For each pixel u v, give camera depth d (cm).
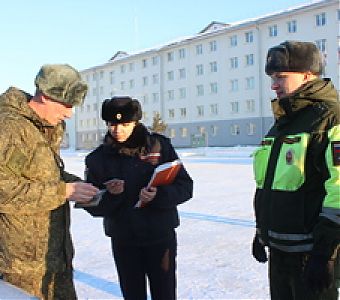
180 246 578
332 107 221
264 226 243
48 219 231
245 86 4797
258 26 4644
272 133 250
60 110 225
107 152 301
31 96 233
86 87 229
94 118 6706
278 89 239
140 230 294
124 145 297
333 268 211
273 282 248
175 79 5522
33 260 226
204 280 438
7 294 166
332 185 207
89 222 795
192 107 5331
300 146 223
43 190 214
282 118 240
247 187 1232
